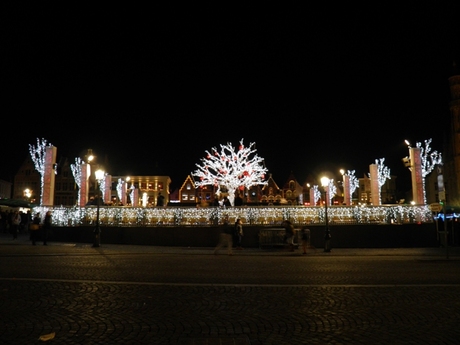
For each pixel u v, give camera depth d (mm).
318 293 10484
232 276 13680
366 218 31406
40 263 16531
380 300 9633
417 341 6520
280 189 97062
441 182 21781
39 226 26016
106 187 44844
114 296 9867
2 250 22031
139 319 7762
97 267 15586
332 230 29422
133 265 16578
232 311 8469
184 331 7004
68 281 11953
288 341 6496
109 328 7133
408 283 12266
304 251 23906
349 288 11273
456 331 7074
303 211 31453
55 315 7980
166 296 9953
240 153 54750
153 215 31375
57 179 85125
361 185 90938
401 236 29453
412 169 33719
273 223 30672
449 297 10000
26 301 9172
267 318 7918
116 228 29797
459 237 30172
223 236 23031
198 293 10391
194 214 31359
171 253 23188
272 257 22000
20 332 6852
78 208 31297
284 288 11219
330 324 7508
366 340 6570
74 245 26422
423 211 31234
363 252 24891
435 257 21703
